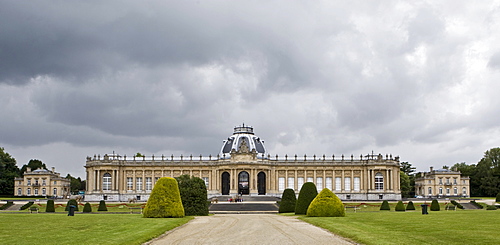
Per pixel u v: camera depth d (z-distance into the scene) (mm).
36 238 47969
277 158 198375
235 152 191875
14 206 144750
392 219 69750
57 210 128625
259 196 175500
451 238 46188
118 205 141250
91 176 195500
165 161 197500
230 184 189500
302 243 45812
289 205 106375
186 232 55406
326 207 78062
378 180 194250
